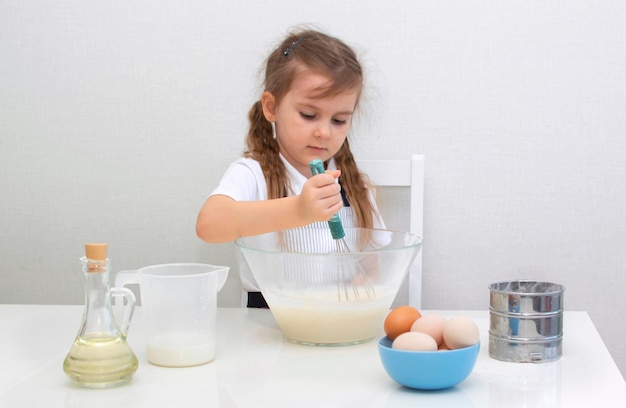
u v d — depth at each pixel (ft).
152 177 5.61
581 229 5.39
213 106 5.49
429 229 5.46
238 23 5.40
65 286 5.79
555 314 3.30
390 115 5.36
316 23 5.34
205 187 5.57
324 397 2.83
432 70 5.31
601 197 5.34
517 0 5.23
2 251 5.79
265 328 3.91
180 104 5.52
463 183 5.40
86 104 5.59
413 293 5.15
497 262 5.45
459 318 3.06
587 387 2.95
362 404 2.76
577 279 5.43
